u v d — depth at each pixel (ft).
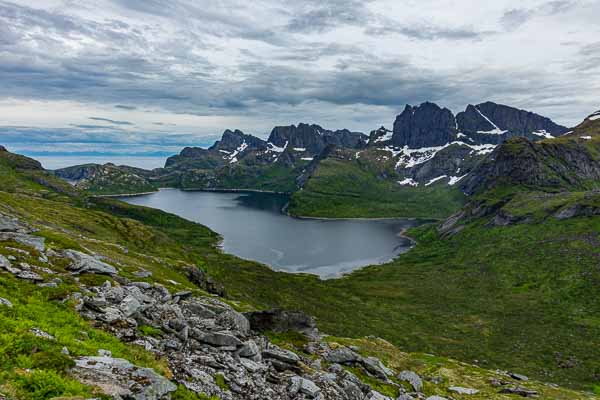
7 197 648.38
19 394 43.01
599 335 458.91
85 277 111.55
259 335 123.85
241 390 72.74
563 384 325.83
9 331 58.18
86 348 62.08
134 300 93.09
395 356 228.43
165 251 642.22
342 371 112.68
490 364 376.07
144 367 62.23
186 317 105.40
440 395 151.64
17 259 109.60
